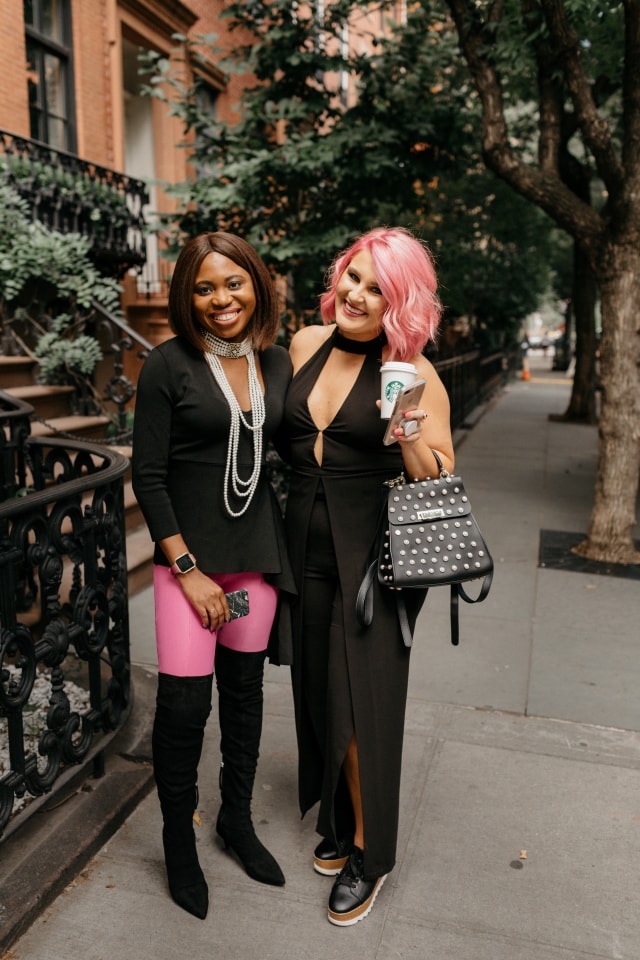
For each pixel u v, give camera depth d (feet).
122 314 21.83
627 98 16.78
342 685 7.00
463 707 11.49
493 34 18.40
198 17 37.14
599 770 9.89
